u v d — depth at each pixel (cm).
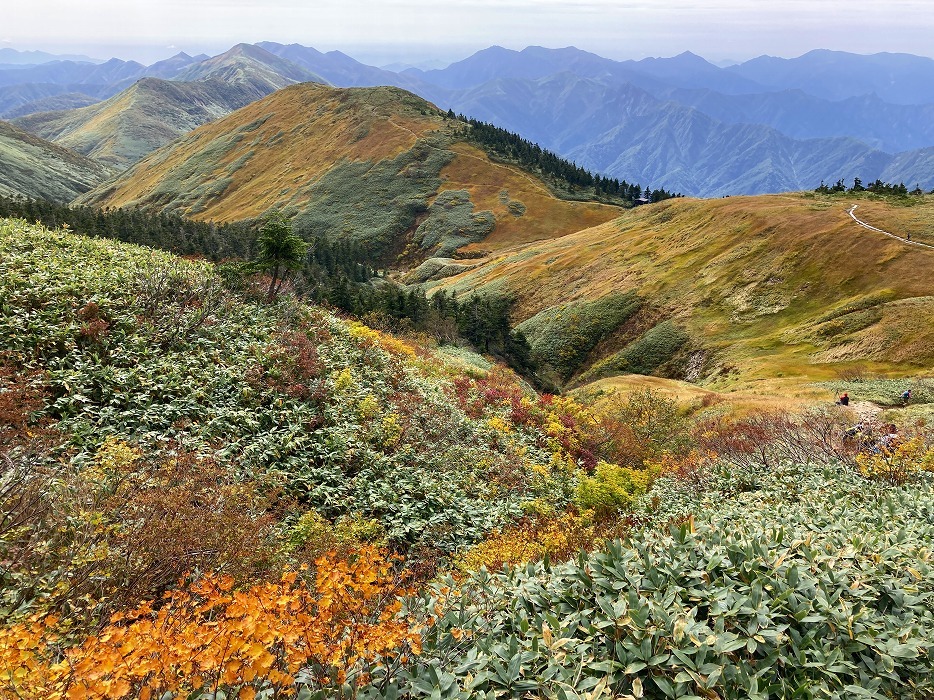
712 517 1050
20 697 389
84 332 1727
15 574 721
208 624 436
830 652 503
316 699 449
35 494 899
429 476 1727
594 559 636
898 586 599
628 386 5791
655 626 518
